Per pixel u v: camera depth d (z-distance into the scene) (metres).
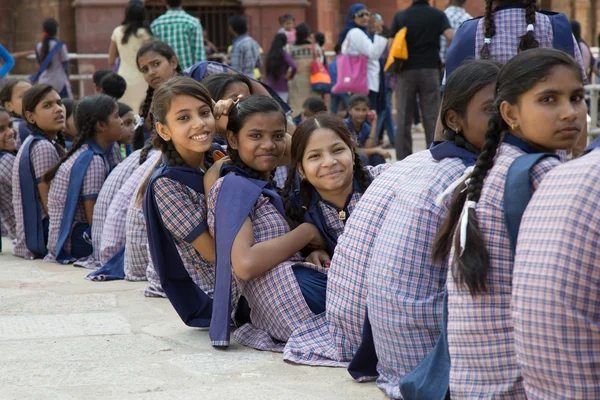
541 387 2.59
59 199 7.05
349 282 3.82
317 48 13.66
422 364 3.19
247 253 4.09
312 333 4.11
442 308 3.13
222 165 4.43
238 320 4.63
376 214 3.73
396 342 3.42
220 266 4.19
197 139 4.28
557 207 2.53
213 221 4.25
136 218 6.05
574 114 2.79
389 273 3.41
